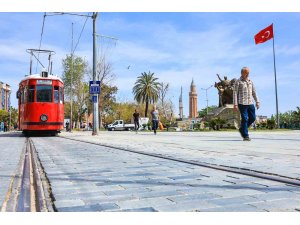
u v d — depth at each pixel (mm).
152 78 76750
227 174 4719
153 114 23547
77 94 64312
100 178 4559
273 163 5629
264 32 40125
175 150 8328
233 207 2988
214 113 47656
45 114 20219
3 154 8320
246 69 11812
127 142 12062
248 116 12195
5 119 103938
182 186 3938
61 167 5695
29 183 4289
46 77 20562
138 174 4836
